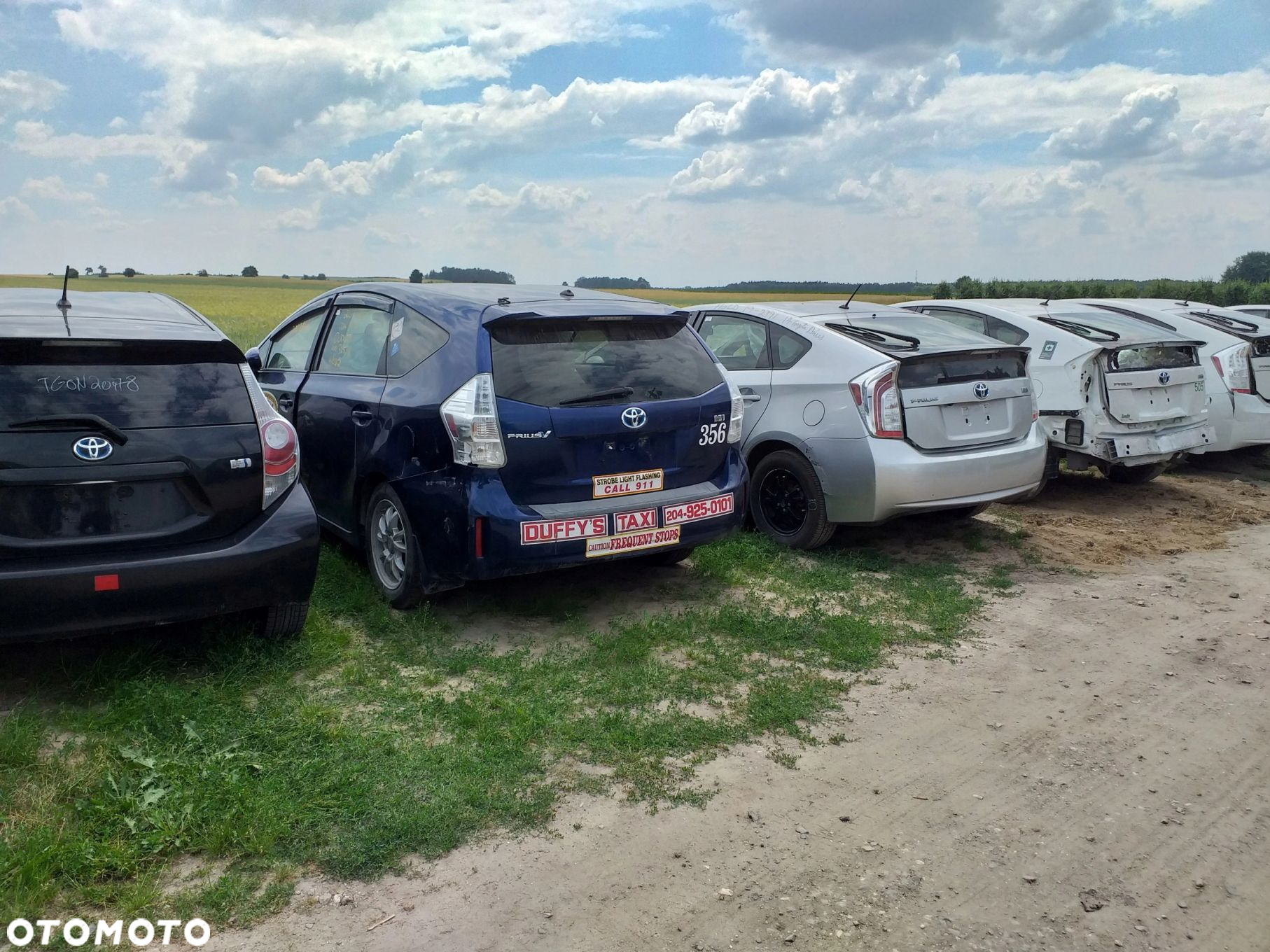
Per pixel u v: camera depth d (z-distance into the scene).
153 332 4.12
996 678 4.56
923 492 5.96
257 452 4.18
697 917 2.76
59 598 3.69
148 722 3.73
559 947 2.62
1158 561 6.61
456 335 4.88
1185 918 2.83
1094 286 57.84
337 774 3.40
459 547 4.68
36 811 3.12
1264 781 3.62
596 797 3.40
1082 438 7.90
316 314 6.43
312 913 2.73
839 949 2.65
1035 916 2.81
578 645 4.77
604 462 4.91
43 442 3.71
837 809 3.36
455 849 3.07
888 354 6.02
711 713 4.09
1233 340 9.65
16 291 4.81
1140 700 4.32
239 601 4.11
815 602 5.45
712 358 5.50
